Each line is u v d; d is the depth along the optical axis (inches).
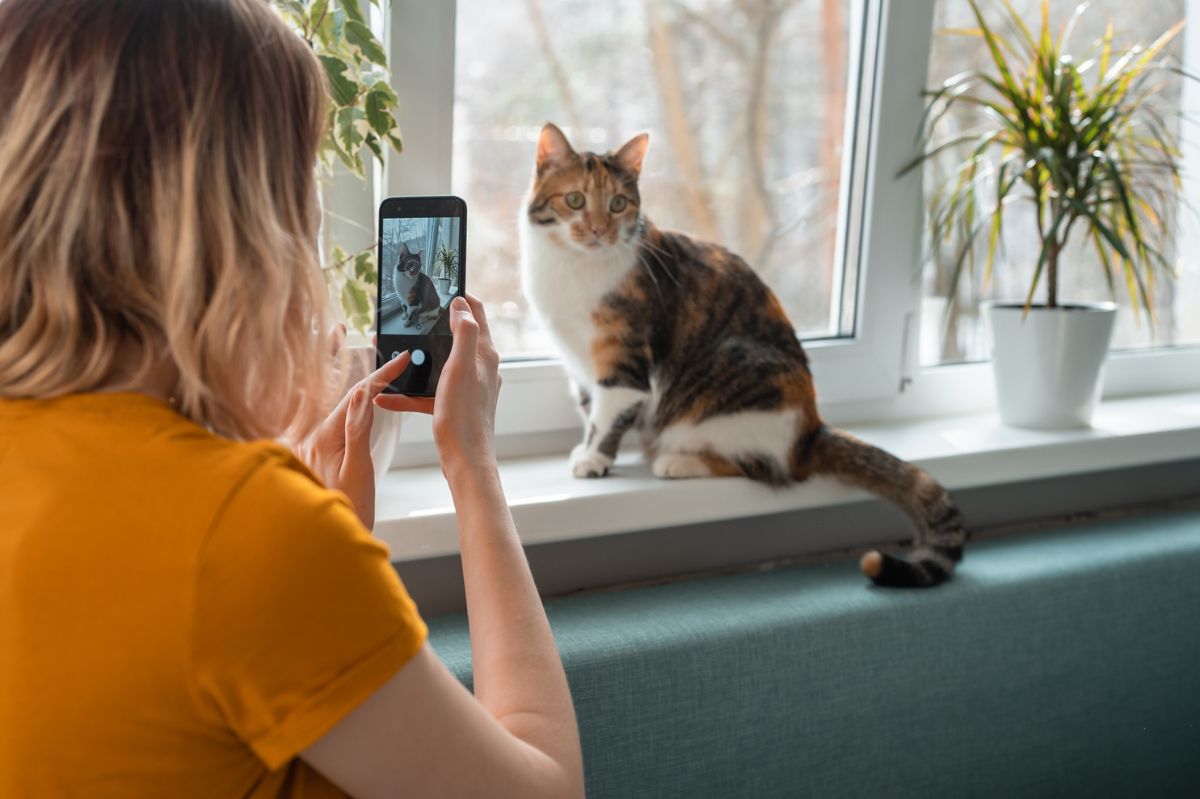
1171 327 81.3
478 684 24.3
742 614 49.4
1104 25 74.9
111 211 20.1
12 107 20.1
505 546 25.8
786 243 72.1
